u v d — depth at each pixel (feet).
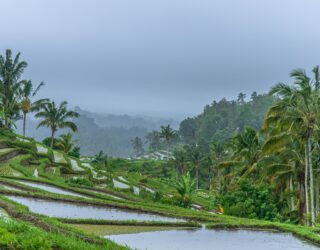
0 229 46.26
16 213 72.38
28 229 49.60
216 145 451.53
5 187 129.90
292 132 146.00
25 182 152.87
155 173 540.93
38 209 101.60
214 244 74.28
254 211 150.10
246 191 157.38
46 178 176.45
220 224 93.09
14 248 43.06
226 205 154.92
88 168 248.32
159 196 171.83
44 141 343.87
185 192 166.20
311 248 74.28
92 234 61.31
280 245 76.23
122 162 588.50
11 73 286.87
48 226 62.23
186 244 73.20
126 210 111.86
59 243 46.11
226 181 240.94
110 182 217.97
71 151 343.87
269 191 168.35
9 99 290.76
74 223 87.86
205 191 401.29
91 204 115.14
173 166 551.59
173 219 102.01
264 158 170.19
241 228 93.76
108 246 52.11
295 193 175.01
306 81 138.21
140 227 88.63
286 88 141.79
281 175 166.71
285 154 167.02
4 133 257.34
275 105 147.33
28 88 301.63
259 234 87.40
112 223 89.66
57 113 319.47
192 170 520.42
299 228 91.76
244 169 206.28
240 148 213.46
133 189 213.87
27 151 234.38
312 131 141.49
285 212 173.78
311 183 139.85
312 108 139.44
